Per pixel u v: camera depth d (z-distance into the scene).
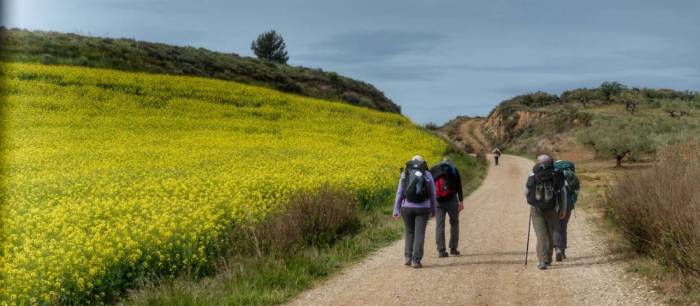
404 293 7.54
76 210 12.37
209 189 15.62
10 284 7.42
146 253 9.02
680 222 7.42
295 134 38.19
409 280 8.29
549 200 8.90
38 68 42.75
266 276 8.19
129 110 38.06
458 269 8.99
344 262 9.76
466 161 43.16
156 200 13.83
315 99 58.91
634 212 9.46
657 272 7.80
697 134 37.59
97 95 39.72
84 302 7.88
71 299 7.72
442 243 10.13
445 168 10.30
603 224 13.11
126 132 32.25
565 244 9.90
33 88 38.31
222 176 18.94
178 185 16.95
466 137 121.94
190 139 31.98
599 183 25.27
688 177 8.66
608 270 8.41
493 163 48.53
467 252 10.55
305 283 8.22
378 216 14.81
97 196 15.36
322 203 12.33
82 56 50.28
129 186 16.78
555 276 8.25
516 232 12.78
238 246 9.94
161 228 9.79
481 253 10.39
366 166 24.23
